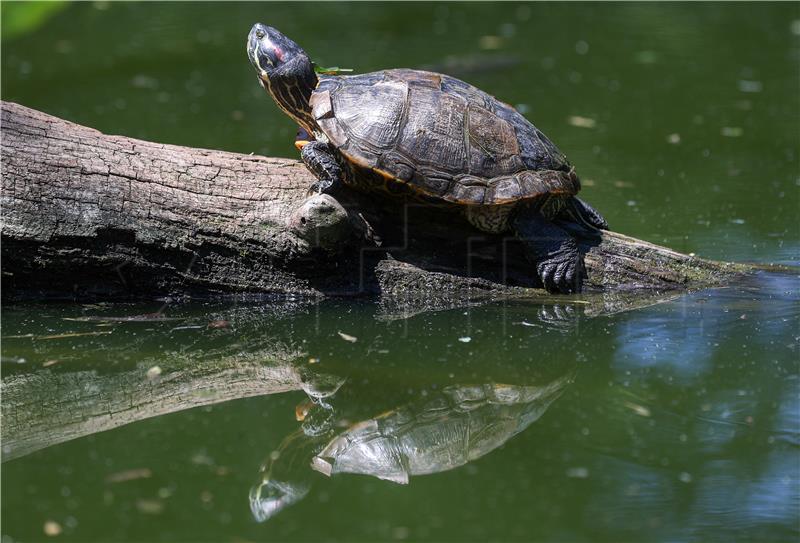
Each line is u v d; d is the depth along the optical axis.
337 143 11.99
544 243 12.48
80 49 27.45
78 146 12.20
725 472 8.99
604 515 8.37
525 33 30.12
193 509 8.46
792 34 29.91
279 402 10.54
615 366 11.16
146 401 10.53
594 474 9.02
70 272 12.38
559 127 21.67
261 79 13.21
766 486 8.74
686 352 11.45
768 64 26.70
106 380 10.98
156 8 32.00
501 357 11.42
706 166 19.19
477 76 25.48
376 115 12.12
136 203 12.20
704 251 14.66
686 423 9.85
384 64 25.52
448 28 30.41
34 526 8.09
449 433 9.88
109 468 9.07
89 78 24.64
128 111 21.92
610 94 24.14
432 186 11.91
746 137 20.95
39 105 22.03
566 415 10.09
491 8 33.34
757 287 13.07
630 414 10.08
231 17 31.14
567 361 11.26
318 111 12.30
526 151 12.38
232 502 8.59
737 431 9.69
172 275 12.62
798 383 10.63
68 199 11.97
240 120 21.48
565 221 13.32
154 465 9.15
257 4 32.69
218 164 12.75
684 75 25.77
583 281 12.80
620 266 12.90
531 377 10.95
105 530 8.08
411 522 8.34
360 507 8.55
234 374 11.21
